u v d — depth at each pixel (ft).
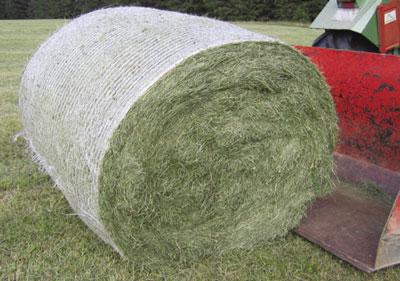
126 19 10.00
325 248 9.57
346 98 12.32
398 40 12.37
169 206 8.55
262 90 8.76
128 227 8.15
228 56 8.09
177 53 7.99
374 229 10.26
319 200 11.91
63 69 9.47
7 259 9.11
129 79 7.97
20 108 12.41
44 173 13.25
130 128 7.56
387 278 8.73
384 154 11.85
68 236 10.01
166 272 8.83
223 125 8.59
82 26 10.48
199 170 8.65
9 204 11.32
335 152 13.21
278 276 8.77
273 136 9.32
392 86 11.12
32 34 52.31
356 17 12.33
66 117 8.78
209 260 9.37
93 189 7.87
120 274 8.65
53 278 8.57
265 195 9.69
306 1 76.07
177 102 7.89
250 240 9.77
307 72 9.26
